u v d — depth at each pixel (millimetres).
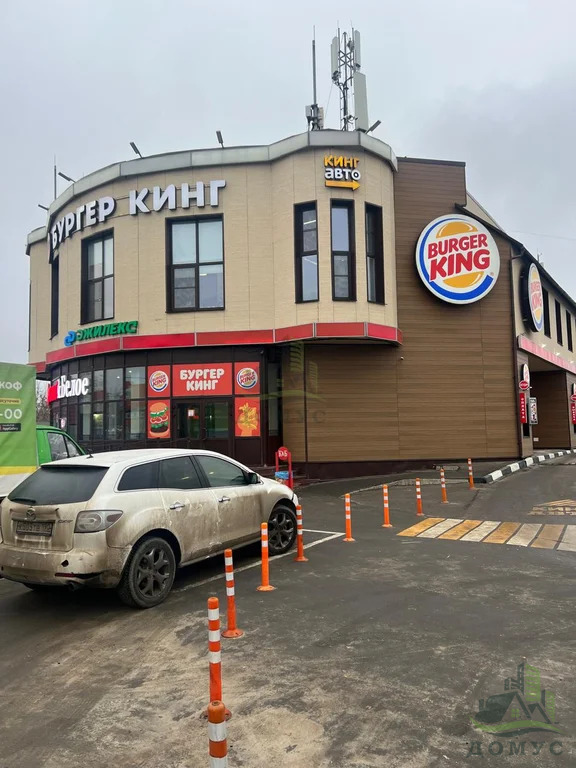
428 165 17703
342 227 15812
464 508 11227
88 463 6004
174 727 3438
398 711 3521
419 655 4352
